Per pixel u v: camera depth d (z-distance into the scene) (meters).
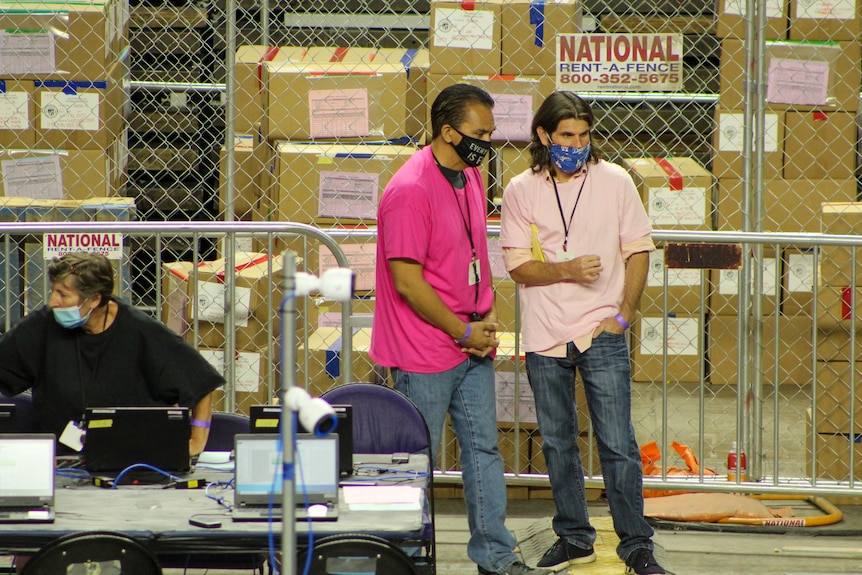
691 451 20.80
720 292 24.00
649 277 23.64
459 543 17.81
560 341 15.53
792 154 23.88
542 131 15.34
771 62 23.22
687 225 23.39
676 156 28.06
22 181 22.30
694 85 28.39
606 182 15.53
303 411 9.49
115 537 10.76
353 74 21.11
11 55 22.14
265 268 19.33
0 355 14.65
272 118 21.23
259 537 11.34
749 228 19.84
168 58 28.53
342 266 18.08
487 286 15.50
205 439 14.68
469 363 15.29
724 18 23.22
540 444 19.84
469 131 14.46
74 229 17.95
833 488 18.67
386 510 11.92
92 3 22.34
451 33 21.06
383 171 20.45
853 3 23.00
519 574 15.20
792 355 23.81
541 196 15.67
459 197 15.05
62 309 13.99
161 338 14.64
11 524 11.42
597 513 19.28
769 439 22.80
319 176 20.52
